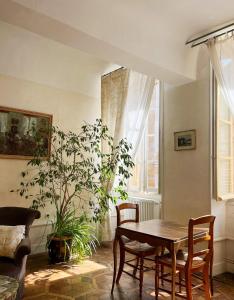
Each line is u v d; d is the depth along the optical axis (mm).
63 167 3965
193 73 3623
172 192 3859
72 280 3145
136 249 2838
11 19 2377
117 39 2820
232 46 3213
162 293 2840
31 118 4168
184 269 2402
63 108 4555
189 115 3713
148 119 4855
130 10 2848
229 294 2893
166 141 3982
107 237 4762
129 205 3336
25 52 4152
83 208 4594
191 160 3656
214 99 3480
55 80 4488
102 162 4398
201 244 3373
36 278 3191
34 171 4180
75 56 4449
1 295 1752
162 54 3256
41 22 2414
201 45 3590
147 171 4824
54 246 3738
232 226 3486
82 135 4719
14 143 3982
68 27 2484
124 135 4699
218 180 3395
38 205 4074
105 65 4766
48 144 4293
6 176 3928
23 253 2439
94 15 2645
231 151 3672
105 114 5020
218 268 3408
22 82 4125
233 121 3723
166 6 2809
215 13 2938
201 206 3500
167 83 3848
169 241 2396
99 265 3652
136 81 4621
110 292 2848
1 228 2719
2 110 3887
